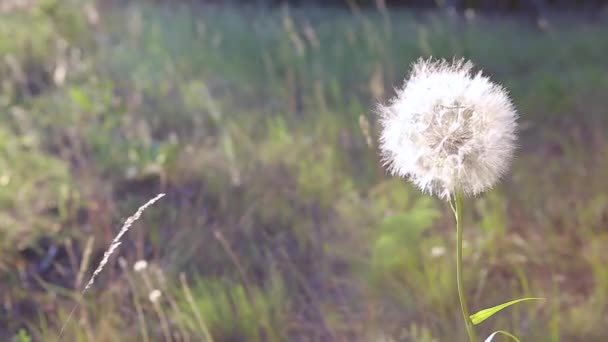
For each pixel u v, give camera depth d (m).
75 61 6.33
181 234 3.97
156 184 4.61
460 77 2.13
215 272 3.79
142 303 3.47
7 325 3.39
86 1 7.77
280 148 5.05
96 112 5.31
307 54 7.82
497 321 3.35
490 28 10.29
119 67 6.52
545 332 3.27
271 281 3.67
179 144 5.16
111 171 4.74
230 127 5.30
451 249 3.90
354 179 4.78
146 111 5.71
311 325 3.46
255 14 10.19
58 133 5.16
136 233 3.97
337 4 12.58
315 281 3.79
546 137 5.75
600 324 3.34
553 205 4.45
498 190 4.50
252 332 3.33
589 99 6.54
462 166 1.99
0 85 5.88
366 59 7.61
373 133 5.17
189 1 10.11
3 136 4.87
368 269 3.69
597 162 5.04
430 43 8.55
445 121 2.04
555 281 3.58
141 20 8.09
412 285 3.62
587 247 3.97
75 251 3.93
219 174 4.66
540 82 7.16
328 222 4.25
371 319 3.40
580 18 11.82
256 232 4.16
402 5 13.12
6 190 4.26
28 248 3.92
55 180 4.52
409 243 3.77
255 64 7.27
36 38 6.75
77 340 3.16
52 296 3.51
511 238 3.99
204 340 3.21
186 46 7.37
